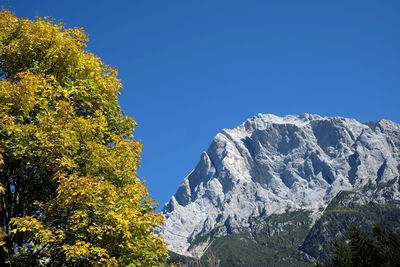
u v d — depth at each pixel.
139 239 16.88
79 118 16.94
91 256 15.27
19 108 16.08
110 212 15.30
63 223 15.52
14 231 14.20
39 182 16.81
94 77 19.64
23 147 15.36
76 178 15.35
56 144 15.77
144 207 18.33
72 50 18.69
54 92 17.44
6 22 18.91
